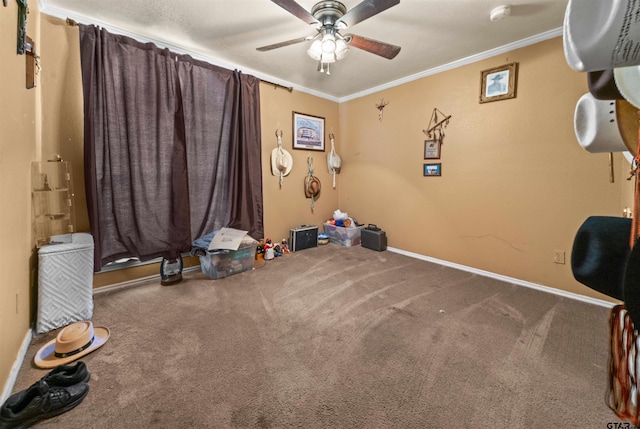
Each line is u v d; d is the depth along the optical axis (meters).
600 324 1.79
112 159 2.17
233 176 2.89
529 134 2.38
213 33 2.28
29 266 1.60
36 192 1.76
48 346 1.51
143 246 2.35
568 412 1.12
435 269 2.88
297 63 2.88
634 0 0.32
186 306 2.03
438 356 1.47
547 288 2.34
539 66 2.29
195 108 2.60
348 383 1.28
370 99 3.71
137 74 2.23
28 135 1.59
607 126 0.62
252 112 3.03
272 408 1.14
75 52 2.01
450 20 2.08
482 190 2.71
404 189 3.40
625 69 0.45
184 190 2.51
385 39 2.36
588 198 2.12
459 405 1.16
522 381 1.29
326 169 4.06
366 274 2.72
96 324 1.77
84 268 1.79
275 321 1.83
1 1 1.21
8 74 1.28
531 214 2.41
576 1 0.39
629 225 0.52
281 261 3.12
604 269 0.54
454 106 2.86
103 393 1.21
